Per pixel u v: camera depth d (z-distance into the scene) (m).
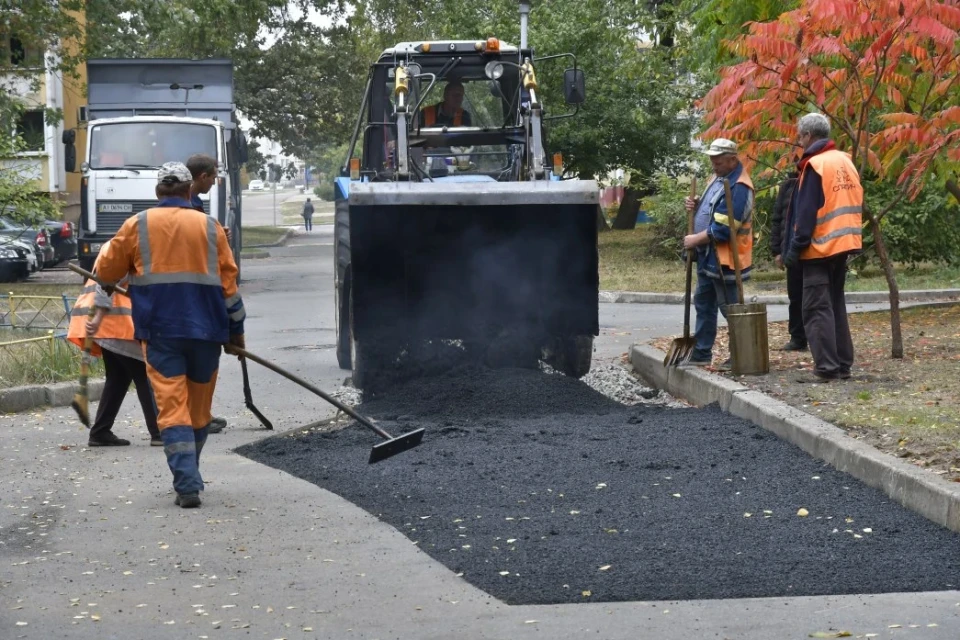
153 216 7.27
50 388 11.16
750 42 10.29
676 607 5.06
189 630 4.96
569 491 7.05
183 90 26.78
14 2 29.48
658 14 29.11
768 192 20.95
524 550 5.91
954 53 10.90
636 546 5.93
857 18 10.16
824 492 6.80
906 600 5.10
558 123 35.22
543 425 9.00
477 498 6.97
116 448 9.08
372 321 10.70
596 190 10.26
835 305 9.77
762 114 10.73
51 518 6.87
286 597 5.36
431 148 12.65
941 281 21.38
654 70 28.56
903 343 11.97
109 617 5.13
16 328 17.56
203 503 7.10
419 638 4.80
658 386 10.95
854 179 9.50
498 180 12.52
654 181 29.12
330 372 12.91
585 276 10.70
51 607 5.27
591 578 5.46
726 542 5.95
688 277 10.50
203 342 7.31
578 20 34.97
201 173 8.09
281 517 6.73
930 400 8.61
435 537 6.21
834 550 5.78
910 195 11.75
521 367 11.03
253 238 54.69
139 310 7.22
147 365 7.23
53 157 42.59
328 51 55.03
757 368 9.88
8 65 31.30
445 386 10.32
